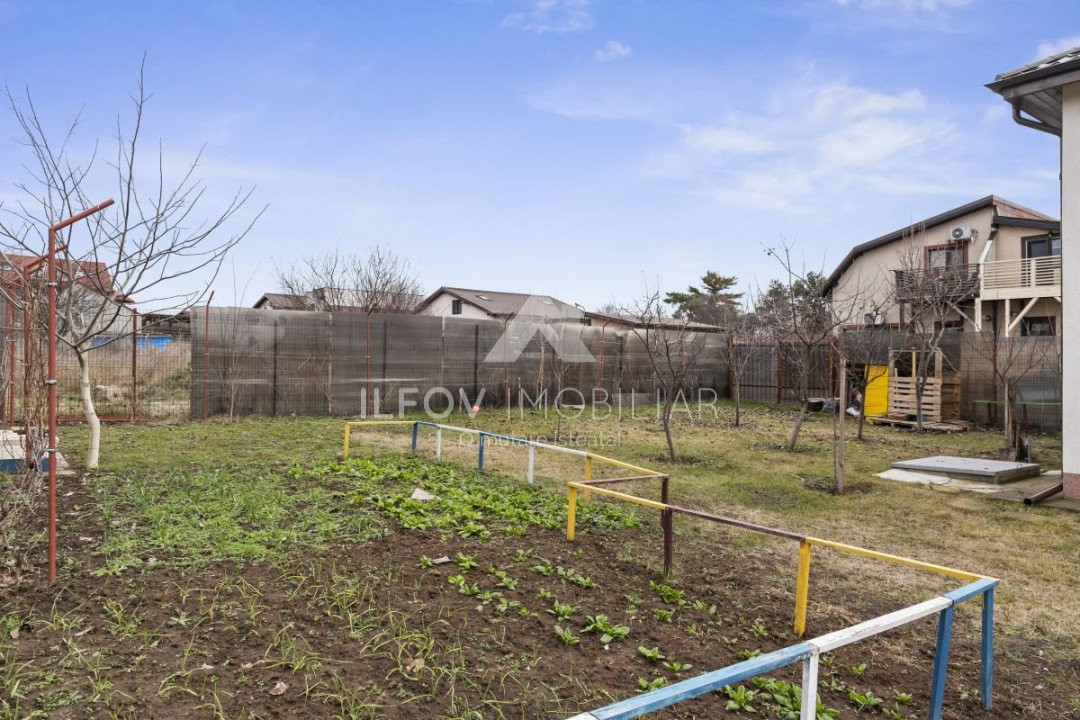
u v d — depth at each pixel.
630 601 4.54
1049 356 15.70
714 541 6.42
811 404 19.84
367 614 3.95
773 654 2.39
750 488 8.86
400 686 3.17
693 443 12.83
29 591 4.08
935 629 4.65
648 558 5.67
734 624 4.38
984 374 16.83
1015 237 20.19
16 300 6.03
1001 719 3.47
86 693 2.97
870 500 8.41
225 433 11.66
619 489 8.51
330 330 15.04
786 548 6.38
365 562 4.84
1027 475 9.91
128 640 3.50
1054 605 5.15
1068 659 4.28
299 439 11.26
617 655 3.72
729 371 22.34
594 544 5.85
